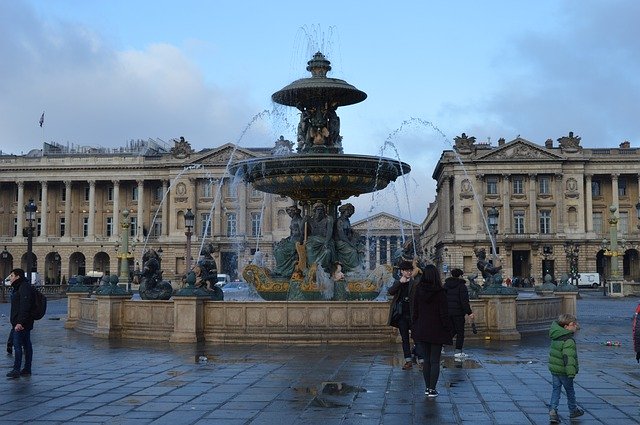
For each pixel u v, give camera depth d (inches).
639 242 4699.8
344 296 925.2
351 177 933.8
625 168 4704.7
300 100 1003.3
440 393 477.1
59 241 5044.3
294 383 515.2
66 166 5002.5
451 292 650.8
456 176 4699.8
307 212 995.9
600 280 4128.9
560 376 400.8
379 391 483.8
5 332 1033.5
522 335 849.5
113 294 854.5
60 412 418.9
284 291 952.9
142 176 4982.8
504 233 4628.4
